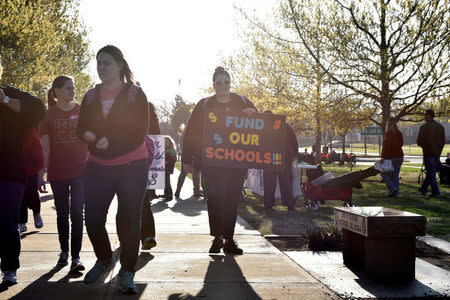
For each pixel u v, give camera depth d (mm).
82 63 30453
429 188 13602
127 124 3580
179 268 4410
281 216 7977
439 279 4156
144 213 4996
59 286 3820
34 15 17219
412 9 15109
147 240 5023
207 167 5016
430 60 15117
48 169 4430
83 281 3900
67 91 4379
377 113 17594
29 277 4074
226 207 5043
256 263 4629
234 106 5145
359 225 4215
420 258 5023
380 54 15359
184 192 12617
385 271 4098
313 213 8359
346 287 3869
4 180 3758
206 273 4246
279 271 4336
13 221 3803
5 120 3779
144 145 3744
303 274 4238
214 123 5020
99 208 3613
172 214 8242
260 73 23141
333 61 16453
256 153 5074
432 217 7816
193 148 5176
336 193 8633
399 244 4129
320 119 18078
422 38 15070
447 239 6000
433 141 11195
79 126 3670
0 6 16344
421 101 15914
